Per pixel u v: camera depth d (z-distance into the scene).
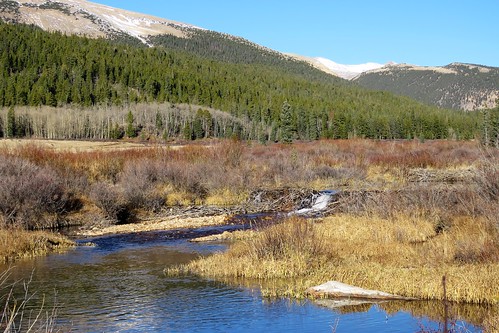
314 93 160.12
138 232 21.28
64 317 9.88
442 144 59.06
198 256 15.82
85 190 26.36
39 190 22.56
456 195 17.94
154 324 9.41
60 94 109.94
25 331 9.00
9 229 18.34
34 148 30.27
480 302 9.98
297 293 11.05
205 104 120.62
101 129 93.88
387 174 35.72
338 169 35.34
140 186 27.33
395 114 124.69
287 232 14.23
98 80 125.88
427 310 9.79
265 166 36.00
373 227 16.58
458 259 12.69
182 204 28.95
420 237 15.72
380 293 10.73
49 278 13.05
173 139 92.31
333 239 15.88
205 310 10.18
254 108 111.38
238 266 13.20
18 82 109.00
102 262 15.08
